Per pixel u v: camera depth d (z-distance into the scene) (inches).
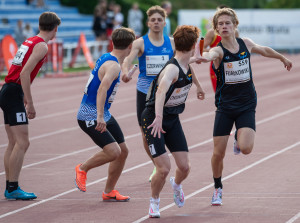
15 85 639.8
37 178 743.1
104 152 605.0
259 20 3056.1
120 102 1453.0
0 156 883.4
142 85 733.3
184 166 564.1
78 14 3031.5
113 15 2652.6
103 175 754.2
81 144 965.2
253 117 601.0
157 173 558.6
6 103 641.6
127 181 719.7
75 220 561.9
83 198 645.9
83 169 614.9
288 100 1454.2
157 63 730.2
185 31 545.0
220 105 608.4
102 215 577.9
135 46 732.0
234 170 761.0
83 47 2330.2
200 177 729.6
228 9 599.2
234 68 596.4
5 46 1804.9
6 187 653.9
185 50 547.5
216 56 587.8
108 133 607.2
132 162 824.3
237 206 598.9
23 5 2878.9
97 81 602.2
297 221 542.0
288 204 600.4
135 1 3157.0
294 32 3041.3
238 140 595.2
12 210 601.6
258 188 669.3
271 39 3061.0
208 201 621.9
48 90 1704.0
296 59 2817.4
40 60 634.8
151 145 559.8
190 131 1059.9
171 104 559.2
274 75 2121.1
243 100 600.4
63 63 2311.8
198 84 684.1
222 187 631.2
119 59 610.9
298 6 3710.6
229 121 602.9
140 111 735.1
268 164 792.3
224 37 597.6
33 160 849.5
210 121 1166.3
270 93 1599.4
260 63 2696.9
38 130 1096.8
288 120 1163.3
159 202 620.7
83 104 612.1
